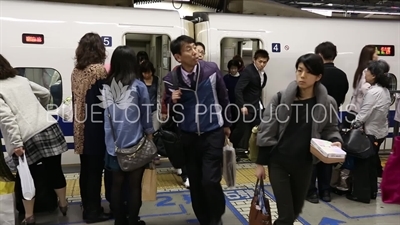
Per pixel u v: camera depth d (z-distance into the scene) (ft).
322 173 14.24
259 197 9.69
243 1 22.18
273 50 18.83
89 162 11.57
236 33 18.34
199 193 11.30
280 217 9.16
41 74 15.80
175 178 16.71
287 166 9.09
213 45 18.03
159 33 17.31
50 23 15.84
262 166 9.51
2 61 10.84
